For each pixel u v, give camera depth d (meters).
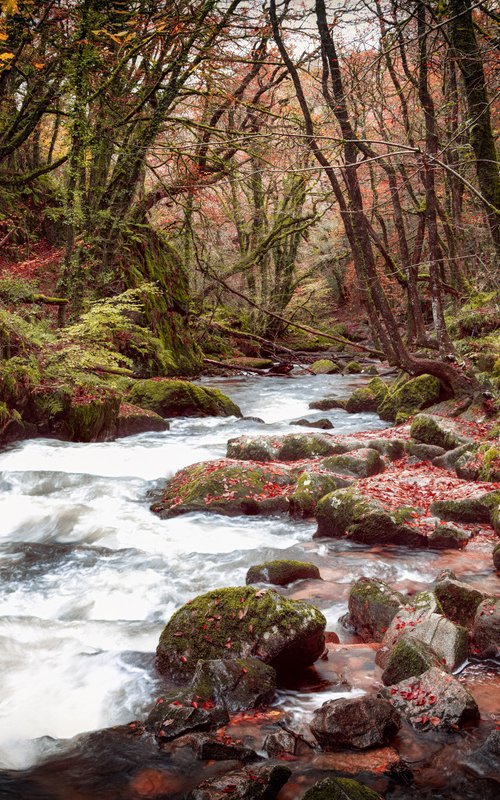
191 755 3.15
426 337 11.15
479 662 3.96
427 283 18.69
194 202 22.39
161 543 6.29
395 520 6.08
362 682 3.81
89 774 3.04
